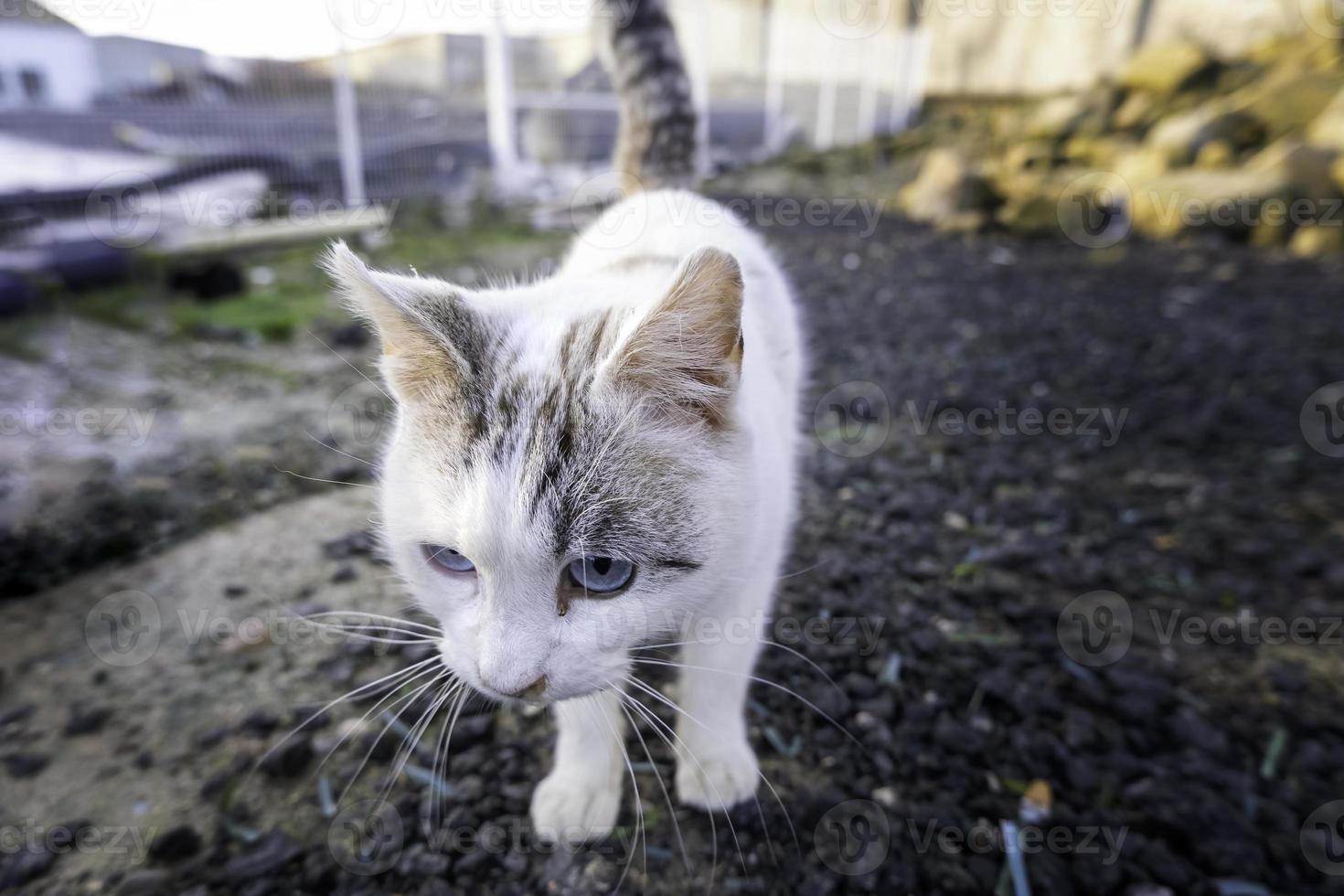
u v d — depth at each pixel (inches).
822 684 12.0
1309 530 17.1
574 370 8.2
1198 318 30.0
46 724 11.4
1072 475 19.3
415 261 29.2
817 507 17.0
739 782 10.2
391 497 8.7
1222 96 44.8
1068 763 10.9
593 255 12.1
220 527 15.9
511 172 37.7
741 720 10.6
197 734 11.3
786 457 10.9
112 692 11.9
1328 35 43.2
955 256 37.6
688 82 17.9
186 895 9.0
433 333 7.8
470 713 11.5
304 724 10.9
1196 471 19.7
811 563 14.9
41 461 16.9
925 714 11.7
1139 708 11.9
